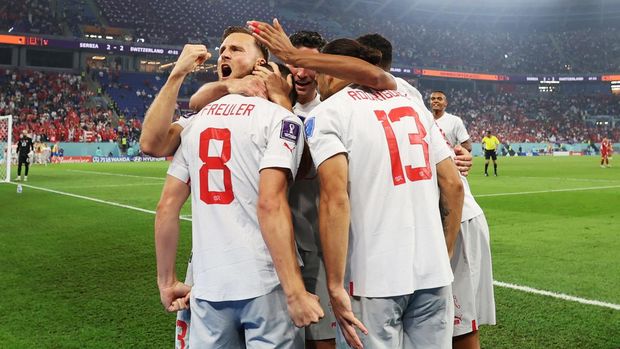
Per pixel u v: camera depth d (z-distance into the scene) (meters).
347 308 2.03
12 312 4.50
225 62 2.31
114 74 44.75
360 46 2.31
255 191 2.10
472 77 57.25
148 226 9.03
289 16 55.78
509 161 36.44
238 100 2.17
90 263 6.30
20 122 36.44
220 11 51.28
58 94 40.47
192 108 2.29
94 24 44.22
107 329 4.10
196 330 2.15
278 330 2.08
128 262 6.35
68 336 3.95
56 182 18.52
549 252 6.88
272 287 2.07
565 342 3.78
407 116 2.25
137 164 32.53
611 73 59.66
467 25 66.94
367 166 2.12
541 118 59.34
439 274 2.17
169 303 2.32
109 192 14.87
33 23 41.12
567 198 13.23
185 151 2.20
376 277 2.10
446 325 2.24
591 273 5.75
